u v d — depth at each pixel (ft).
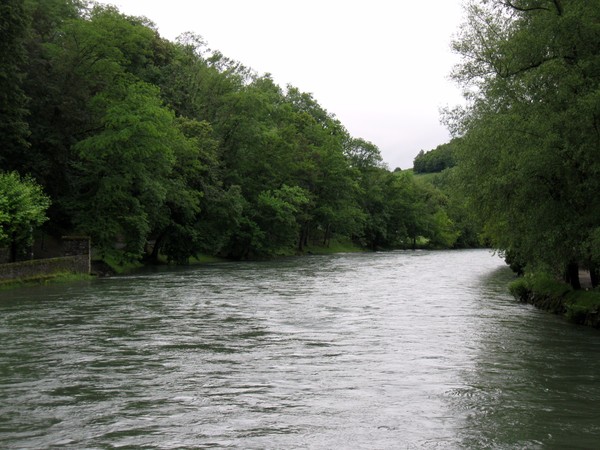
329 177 294.66
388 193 388.98
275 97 306.35
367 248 370.12
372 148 366.63
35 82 134.62
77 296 86.12
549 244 65.31
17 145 126.62
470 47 78.07
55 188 139.64
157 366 42.34
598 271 72.84
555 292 77.05
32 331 56.34
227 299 84.07
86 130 144.56
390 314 70.85
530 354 48.21
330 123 337.11
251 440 27.37
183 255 174.19
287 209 235.61
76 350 47.65
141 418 30.55
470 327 61.82
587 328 61.62
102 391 35.65
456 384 38.34
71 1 172.14
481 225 100.53
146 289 97.45
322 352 47.85
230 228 199.72
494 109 75.51
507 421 30.76
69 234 154.51
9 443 26.73
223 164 223.71
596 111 55.52
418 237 423.64
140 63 179.11
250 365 42.96
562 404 34.04
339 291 97.81
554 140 59.21
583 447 26.99
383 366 43.14
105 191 135.33
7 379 38.37
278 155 255.70
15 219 101.91
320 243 323.16
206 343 51.21
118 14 158.61
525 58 65.67
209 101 232.73
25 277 102.63
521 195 65.10
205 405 32.99
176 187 166.40
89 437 27.61
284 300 83.71
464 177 80.48
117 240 168.86
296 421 30.30
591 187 61.52
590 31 59.47
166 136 150.10
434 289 104.12
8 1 112.47
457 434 28.63
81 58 142.20
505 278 132.05
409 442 27.43
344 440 27.55
